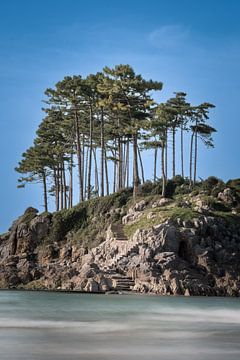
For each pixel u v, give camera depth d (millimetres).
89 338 31469
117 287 73000
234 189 99188
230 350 27734
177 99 116062
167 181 107812
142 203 96562
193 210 86750
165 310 49594
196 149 117875
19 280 86000
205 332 34938
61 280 81250
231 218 87250
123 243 82250
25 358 24844
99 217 100250
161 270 74250
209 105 116625
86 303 55500
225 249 80500
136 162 103750
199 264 77062
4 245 110000
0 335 32031
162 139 106000
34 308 49688
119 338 31688
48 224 103438
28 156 129375
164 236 77938
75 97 112625
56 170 130250
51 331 34219
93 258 85562
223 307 53438
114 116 116438
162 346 28891
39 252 99500
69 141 127688
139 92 108125
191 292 70688
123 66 105875
